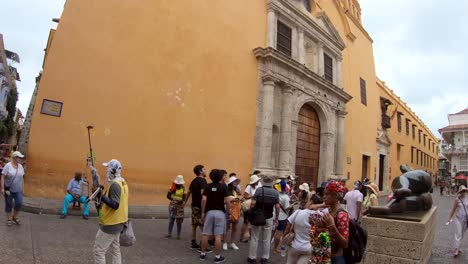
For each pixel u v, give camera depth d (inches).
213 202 234.1
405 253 191.6
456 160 1558.8
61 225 290.0
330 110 705.0
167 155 431.2
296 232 165.2
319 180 671.8
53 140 376.8
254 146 526.9
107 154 396.8
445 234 376.5
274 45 576.7
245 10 548.4
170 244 267.3
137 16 434.6
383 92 1096.8
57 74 387.5
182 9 466.9
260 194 230.5
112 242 163.2
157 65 437.7
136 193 404.8
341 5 874.1
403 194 222.2
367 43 994.7
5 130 1196.5
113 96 407.8
